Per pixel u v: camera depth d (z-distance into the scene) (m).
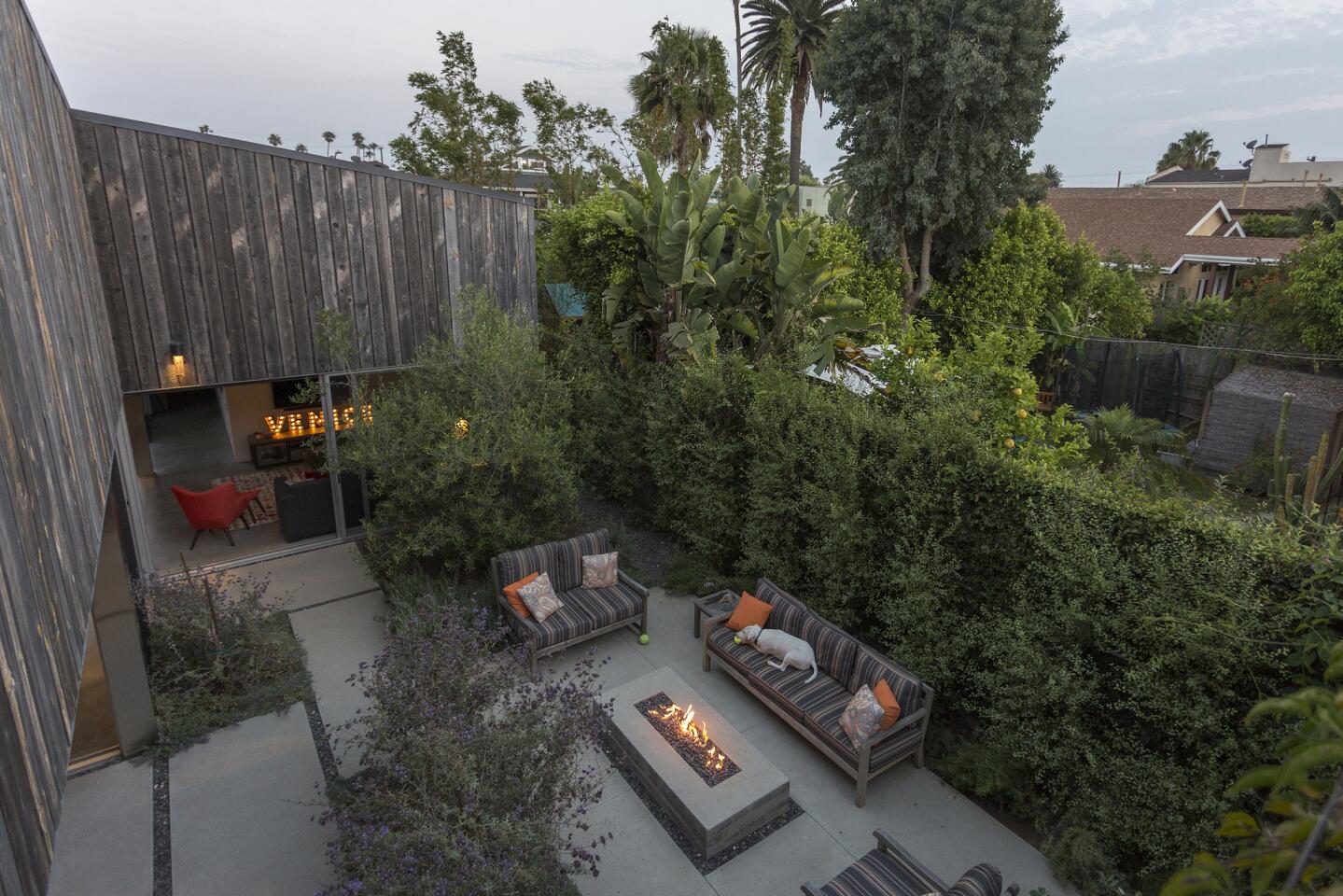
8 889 1.54
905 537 6.59
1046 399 18.44
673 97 24.59
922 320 8.17
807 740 6.39
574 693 5.02
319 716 6.77
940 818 5.73
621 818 5.66
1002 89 17.70
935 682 6.46
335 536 10.56
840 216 20.67
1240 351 15.38
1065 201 33.62
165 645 6.85
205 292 8.42
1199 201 29.84
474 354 9.15
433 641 5.25
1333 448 12.70
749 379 8.65
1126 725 5.19
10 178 2.97
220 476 13.04
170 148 7.94
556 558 8.09
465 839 3.94
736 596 8.08
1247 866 1.64
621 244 11.76
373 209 9.51
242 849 5.27
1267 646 4.33
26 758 1.82
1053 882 5.16
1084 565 5.10
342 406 10.24
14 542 2.00
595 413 10.84
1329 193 25.30
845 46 19.02
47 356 3.19
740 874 5.19
